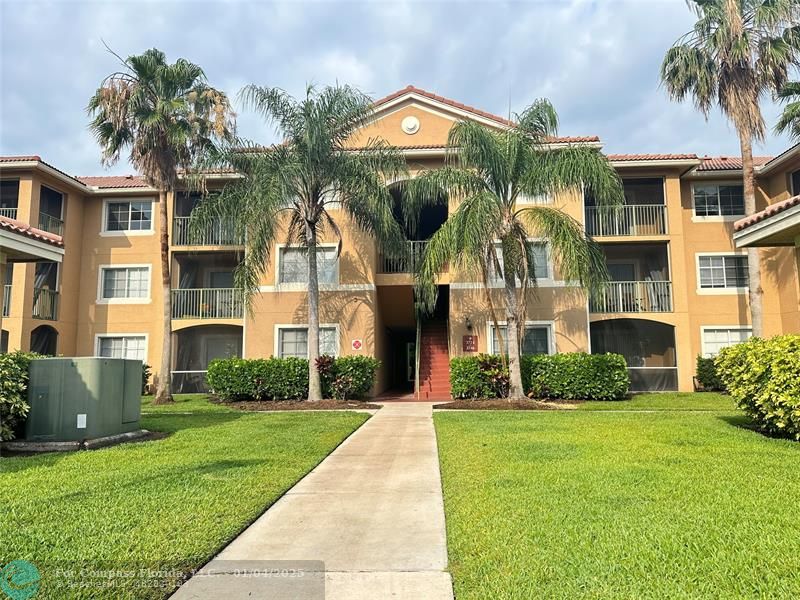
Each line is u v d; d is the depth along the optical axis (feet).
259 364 55.47
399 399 59.67
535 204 60.13
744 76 56.49
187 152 54.85
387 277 62.59
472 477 20.65
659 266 69.21
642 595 10.59
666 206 65.05
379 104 64.75
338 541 14.73
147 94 53.47
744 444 26.53
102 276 69.62
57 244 32.04
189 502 17.26
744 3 56.85
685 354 62.69
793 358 27.30
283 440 29.81
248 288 49.70
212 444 28.48
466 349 59.31
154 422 38.29
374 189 48.67
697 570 11.63
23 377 28.48
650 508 15.93
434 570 12.74
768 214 31.07
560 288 59.93
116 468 22.48
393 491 20.03
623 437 28.89
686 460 22.65
